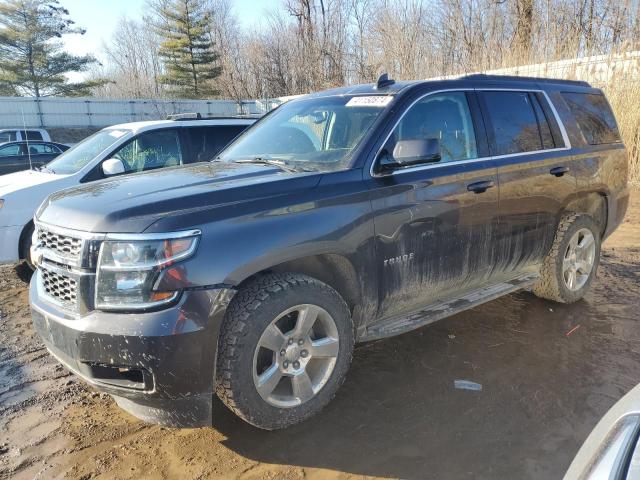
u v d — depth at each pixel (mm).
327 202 3016
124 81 59812
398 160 3178
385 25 21766
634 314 4645
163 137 6633
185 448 2883
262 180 3006
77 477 2658
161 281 2492
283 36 38969
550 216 4391
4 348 4254
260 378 2775
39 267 3020
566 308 4801
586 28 13133
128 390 2580
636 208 9336
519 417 3098
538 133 4391
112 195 2926
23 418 3217
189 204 2699
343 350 3076
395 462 2725
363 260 3150
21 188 5758
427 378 3582
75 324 2578
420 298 3615
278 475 2645
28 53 45938
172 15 46750
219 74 47719
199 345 2545
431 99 3719
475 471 2643
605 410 3156
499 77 4293
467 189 3668
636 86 11047
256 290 2766
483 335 4258
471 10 18578
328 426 3049
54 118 35219
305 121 3957
